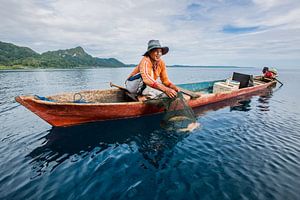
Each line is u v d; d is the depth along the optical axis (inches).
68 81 1106.1
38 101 175.6
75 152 163.3
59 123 205.9
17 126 229.8
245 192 113.3
